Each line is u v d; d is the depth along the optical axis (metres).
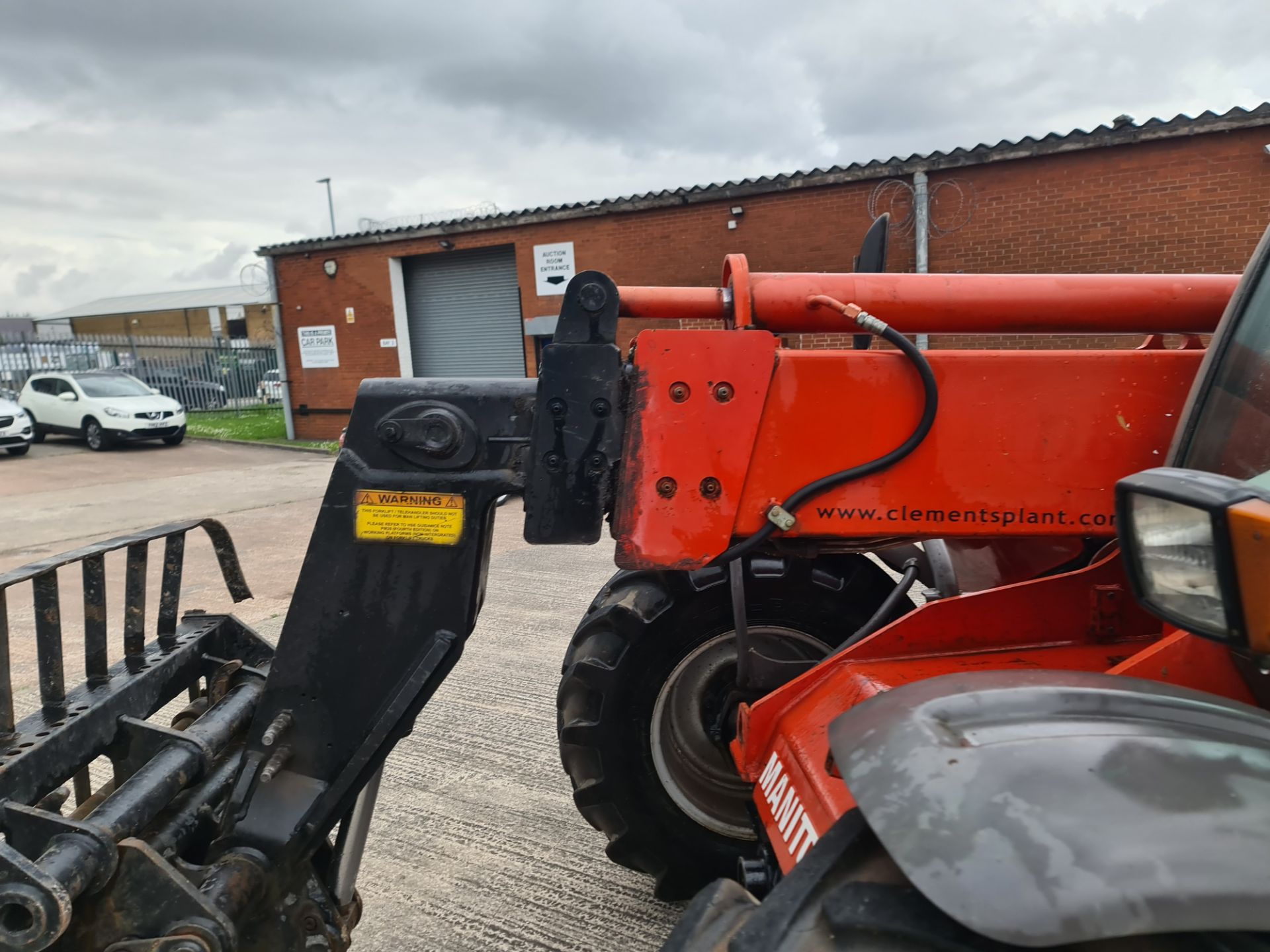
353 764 1.64
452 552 1.65
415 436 1.63
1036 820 0.84
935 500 1.72
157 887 1.36
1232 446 1.42
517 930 2.33
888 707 1.13
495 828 2.86
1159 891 0.76
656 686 2.19
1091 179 10.04
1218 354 1.48
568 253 13.67
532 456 1.65
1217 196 9.54
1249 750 0.96
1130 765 0.91
